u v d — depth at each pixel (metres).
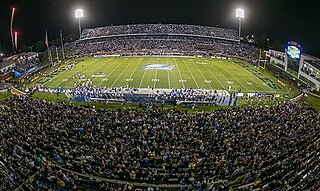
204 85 56.59
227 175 22.34
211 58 87.75
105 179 21.81
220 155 24.61
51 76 63.91
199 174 22.12
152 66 73.44
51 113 33.84
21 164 22.61
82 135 27.55
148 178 21.75
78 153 24.36
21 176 21.39
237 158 23.84
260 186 21.30
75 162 23.19
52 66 75.00
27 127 28.73
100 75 63.97
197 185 20.52
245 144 26.03
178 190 20.97
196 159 23.38
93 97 48.38
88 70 69.38
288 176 21.80
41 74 65.50
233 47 98.75
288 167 22.56
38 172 21.77
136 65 74.88
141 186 21.23
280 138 27.22
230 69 72.00
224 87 55.53
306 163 23.17
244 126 30.72
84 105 42.81
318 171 21.77
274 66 78.56
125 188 19.91
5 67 68.62
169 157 23.72
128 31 114.19
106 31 115.19
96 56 90.56
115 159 23.19
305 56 68.69
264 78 63.31
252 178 21.97
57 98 48.44
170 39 106.50
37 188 20.00
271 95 50.28
